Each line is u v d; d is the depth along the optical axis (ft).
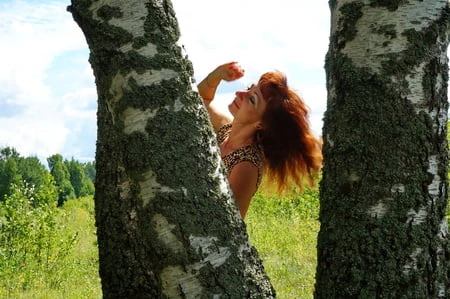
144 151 8.04
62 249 35.01
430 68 8.48
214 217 8.07
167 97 8.18
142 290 8.80
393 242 8.25
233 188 11.05
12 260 32.60
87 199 95.40
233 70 12.74
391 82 8.36
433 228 8.41
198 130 8.28
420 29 8.41
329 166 8.70
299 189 12.02
